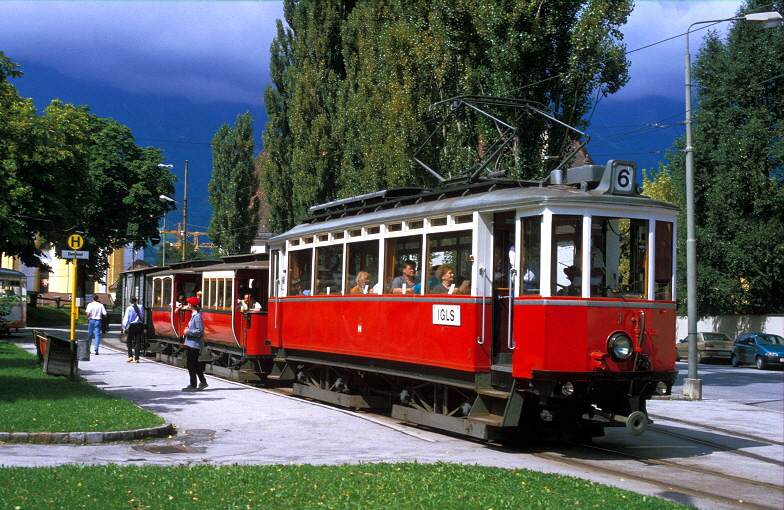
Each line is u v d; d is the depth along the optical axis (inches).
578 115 797.9
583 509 275.6
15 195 763.4
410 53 884.6
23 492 282.5
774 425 577.0
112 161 1743.4
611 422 418.9
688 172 797.2
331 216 651.5
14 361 828.0
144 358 1089.4
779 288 1556.3
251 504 275.4
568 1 777.6
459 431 450.6
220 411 549.6
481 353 440.8
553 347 399.9
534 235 416.8
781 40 1430.9
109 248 1830.7
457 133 847.1
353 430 482.0
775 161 1470.2
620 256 421.1
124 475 316.5
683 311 1637.6
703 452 457.1
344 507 273.1
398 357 507.2
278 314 705.0
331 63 1289.4
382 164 963.3
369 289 549.0
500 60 776.9
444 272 470.3
